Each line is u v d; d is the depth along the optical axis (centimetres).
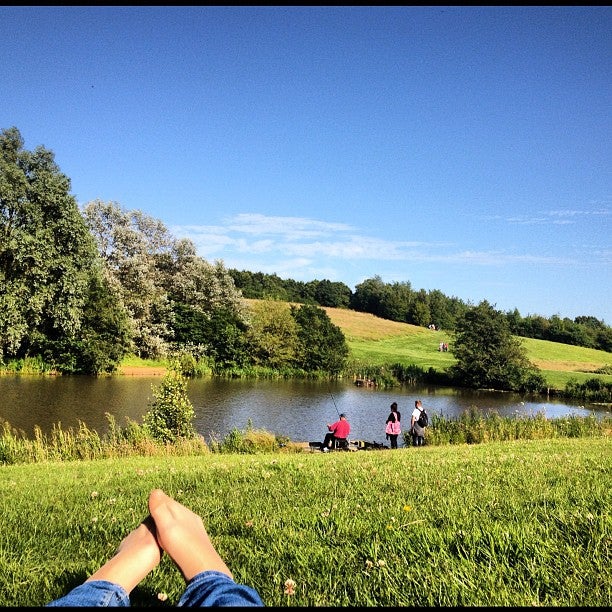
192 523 177
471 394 5031
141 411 2716
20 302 3775
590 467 657
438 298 15488
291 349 5975
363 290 14438
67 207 3931
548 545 287
